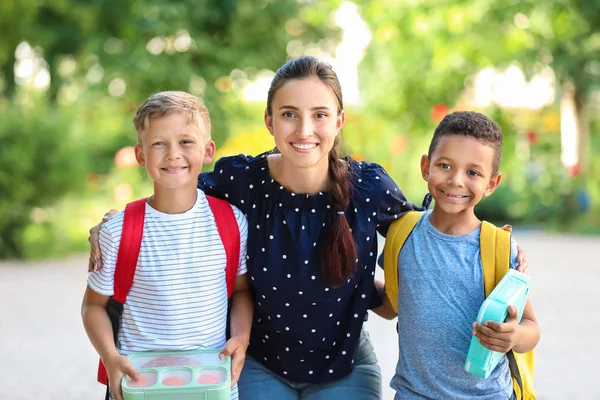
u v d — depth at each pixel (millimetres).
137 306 2385
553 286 7121
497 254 2383
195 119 2379
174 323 2369
